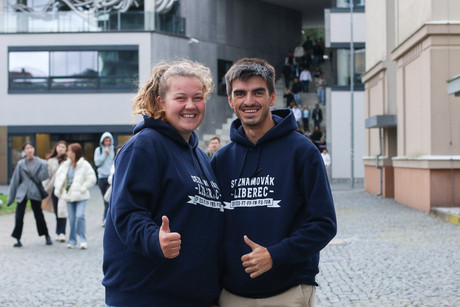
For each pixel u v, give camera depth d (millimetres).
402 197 17969
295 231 3197
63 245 11000
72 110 33156
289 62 37781
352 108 28016
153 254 2836
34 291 7066
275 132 3326
